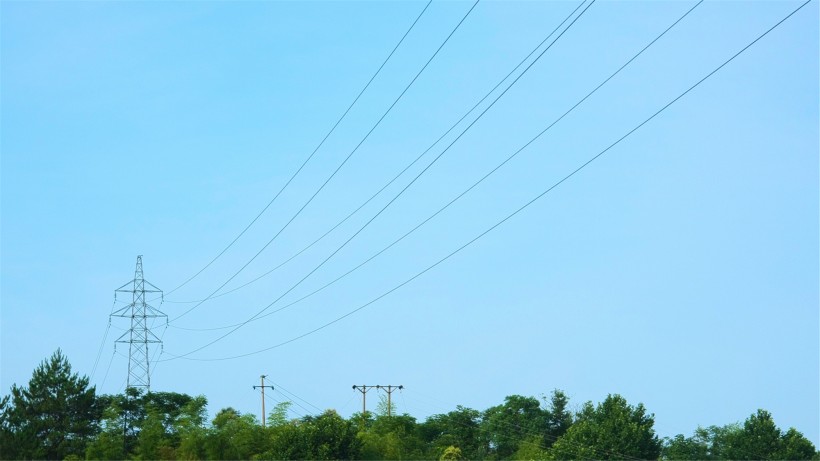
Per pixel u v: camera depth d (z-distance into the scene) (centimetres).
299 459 7631
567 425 12781
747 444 9988
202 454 7662
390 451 8150
